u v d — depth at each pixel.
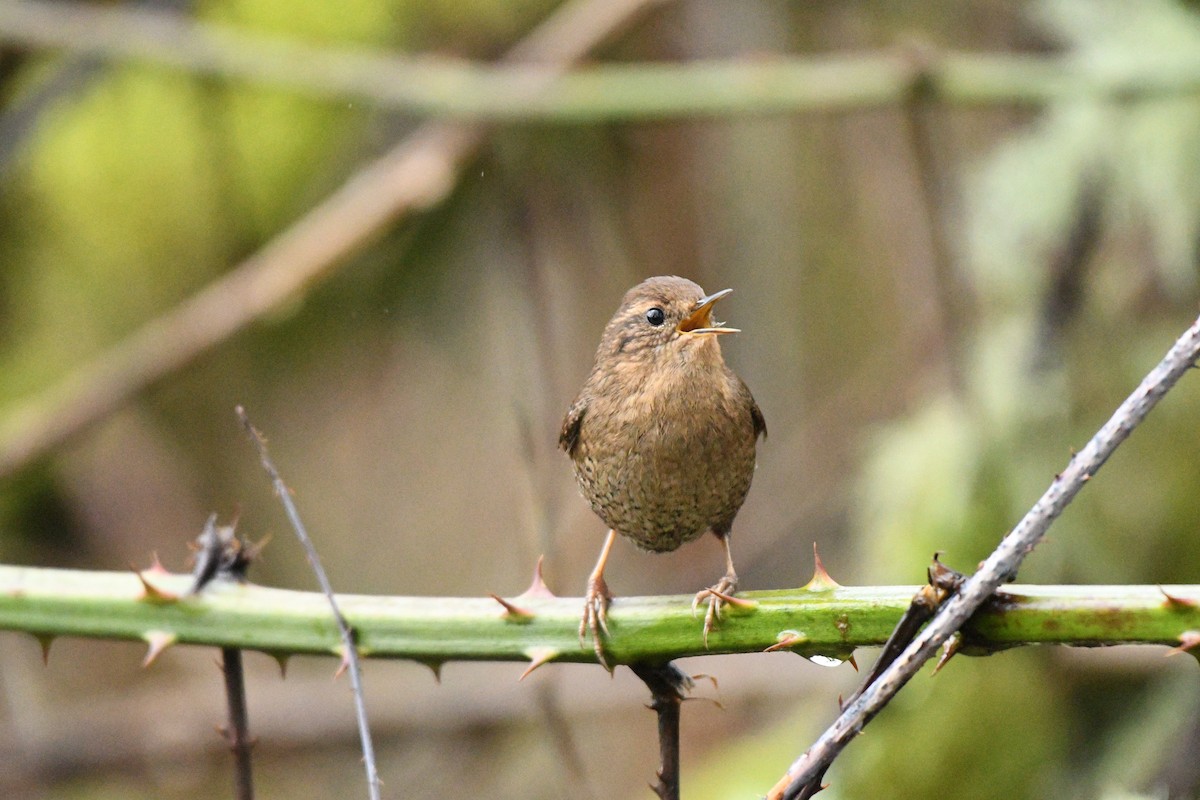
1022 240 9.73
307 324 12.93
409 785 12.51
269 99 12.77
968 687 8.94
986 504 9.35
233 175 12.45
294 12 12.41
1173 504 9.34
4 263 13.11
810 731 9.74
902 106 9.48
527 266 10.23
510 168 11.05
